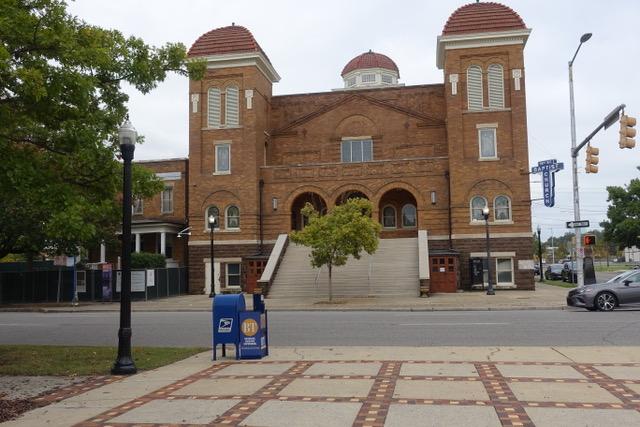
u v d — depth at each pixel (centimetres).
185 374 965
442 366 970
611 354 1062
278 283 3069
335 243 2548
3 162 1012
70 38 1062
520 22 3397
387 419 658
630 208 6094
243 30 3719
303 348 1227
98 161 1209
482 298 2666
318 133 3950
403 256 3212
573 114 2605
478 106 3409
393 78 5003
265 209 3619
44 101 1027
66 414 725
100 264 3291
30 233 2706
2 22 947
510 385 816
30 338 1569
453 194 3372
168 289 3444
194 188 3653
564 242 14175
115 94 1337
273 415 683
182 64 1423
